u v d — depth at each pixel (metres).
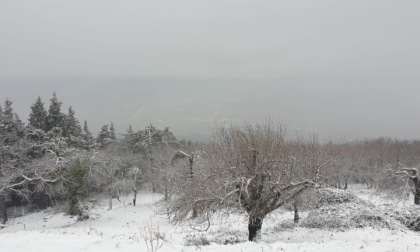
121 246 10.27
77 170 45.38
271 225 25.22
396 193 36.59
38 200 62.91
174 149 68.19
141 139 73.94
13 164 51.53
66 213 49.38
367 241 15.69
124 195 69.44
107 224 40.62
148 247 10.45
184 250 10.69
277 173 18.86
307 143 24.62
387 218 23.25
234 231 22.55
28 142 56.12
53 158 47.31
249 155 18.97
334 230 21.33
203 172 20.11
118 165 61.91
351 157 72.62
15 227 44.69
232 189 18.56
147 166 68.12
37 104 69.75
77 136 76.50
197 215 19.03
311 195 21.75
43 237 12.64
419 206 27.77
